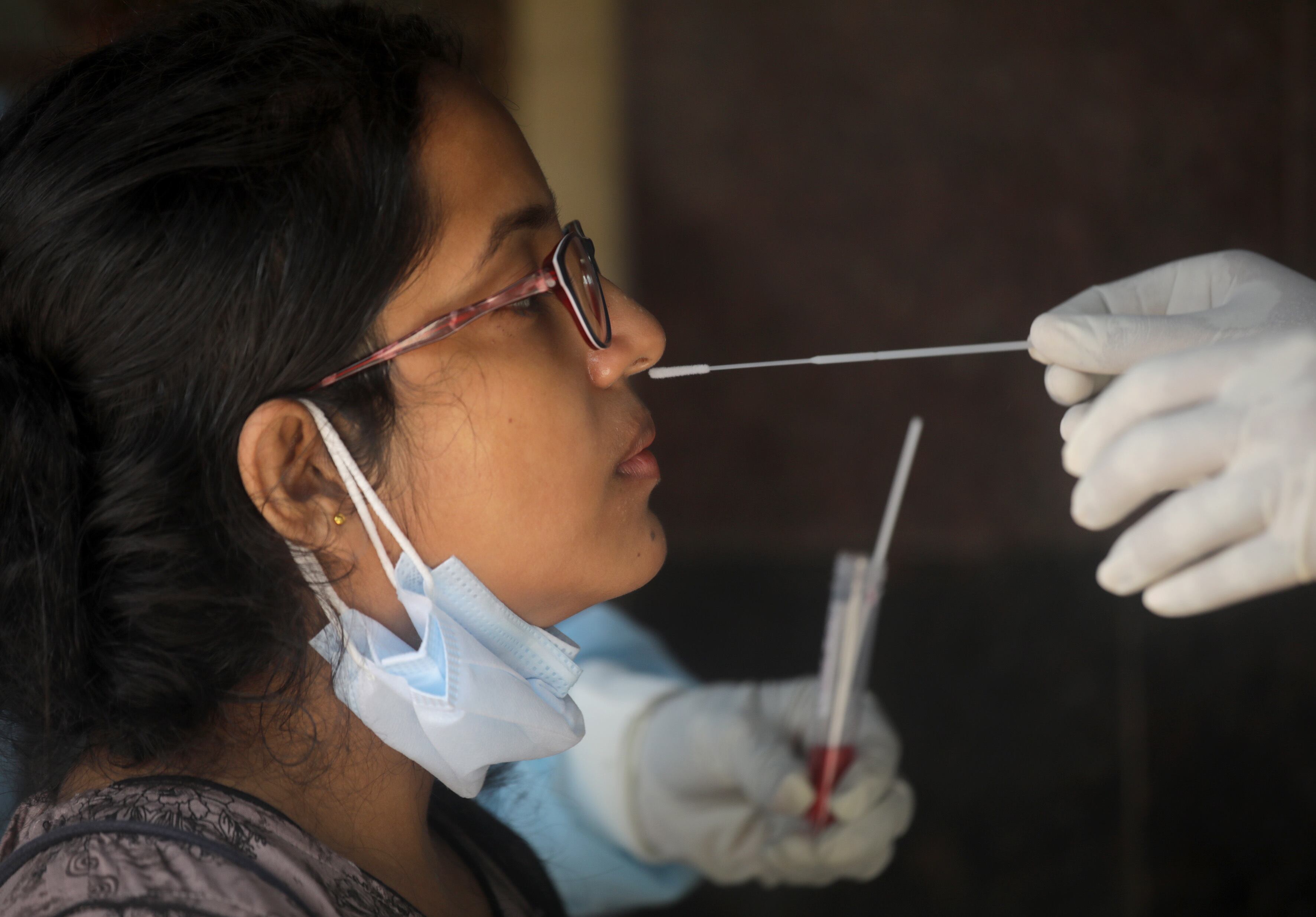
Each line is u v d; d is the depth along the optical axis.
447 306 0.85
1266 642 2.29
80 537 0.81
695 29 2.83
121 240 0.79
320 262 0.79
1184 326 0.87
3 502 0.83
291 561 0.84
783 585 2.92
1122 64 2.54
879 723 1.68
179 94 0.81
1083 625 2.60
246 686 0.85
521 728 0.88
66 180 0.80
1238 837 2.34
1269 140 2.41
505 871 1.12
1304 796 2.24
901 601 2.76
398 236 0.82
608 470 0.94
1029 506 2.73
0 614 0.84
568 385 0.91
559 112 2.89
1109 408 0.76
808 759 1.58
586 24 2.85
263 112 0.80
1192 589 0.71
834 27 2.76
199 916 0.67
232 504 0.81
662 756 1.71
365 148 0.81
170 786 0.76
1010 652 2.68
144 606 0.80
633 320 0.99
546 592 0.93
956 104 2.70
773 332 2.89
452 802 1.13
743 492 2.94
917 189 2.76
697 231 2.90
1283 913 2.28
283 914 0.70
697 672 2.95
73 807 0.76
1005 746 2.65
